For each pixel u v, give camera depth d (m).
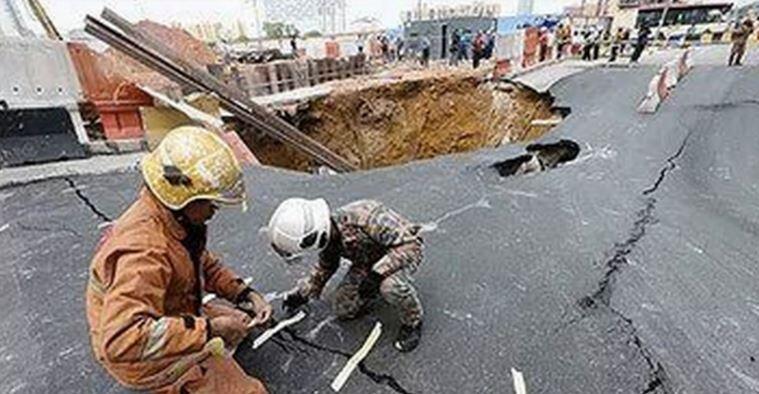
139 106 6.46
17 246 3.97
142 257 1.58
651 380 2.53
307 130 11.19
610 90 11.81
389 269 2.50
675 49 22.30
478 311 3.12
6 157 5.69
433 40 22.98
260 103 10.28
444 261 3.79
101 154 6.34
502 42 16.28
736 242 4.20
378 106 12.19
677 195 5.36
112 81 6.21
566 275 3.58
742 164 6.43
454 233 4.32
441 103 13.25
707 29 24.91
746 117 8.64
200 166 1.61
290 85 12.51
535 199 5.18
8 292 3.31
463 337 2.85
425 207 4.97
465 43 18.98
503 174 6.52
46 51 5.71
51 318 3.03
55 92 5.89
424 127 13.05
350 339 2.82
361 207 2.60
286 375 2.54
